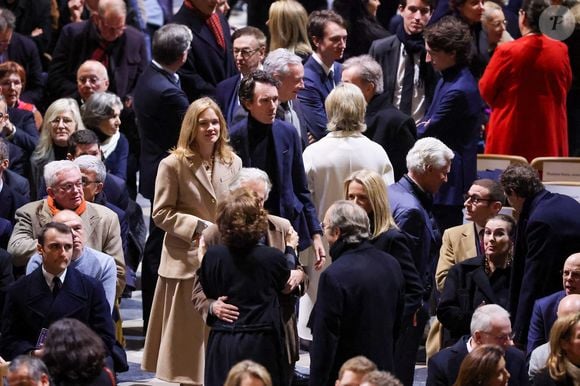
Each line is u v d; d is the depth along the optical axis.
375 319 22.55
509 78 33.16
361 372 20.20
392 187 25.98
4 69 33.28
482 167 31.45
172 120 29.34
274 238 24.38
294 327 23.78
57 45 36.19
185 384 26.20
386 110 29.84
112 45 35.78
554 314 25.41
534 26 33.09
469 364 21.67
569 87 34.50
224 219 22.86
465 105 30.59
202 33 31.98
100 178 27.77
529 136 33.25
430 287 26.00
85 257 25.75
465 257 27.66
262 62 31.20
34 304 24.47
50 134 31.08
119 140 31.91
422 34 32.97
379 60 33.34
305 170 28.11
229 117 30.41
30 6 38.97
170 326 26.12
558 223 25.58
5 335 24.61
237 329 22.77
